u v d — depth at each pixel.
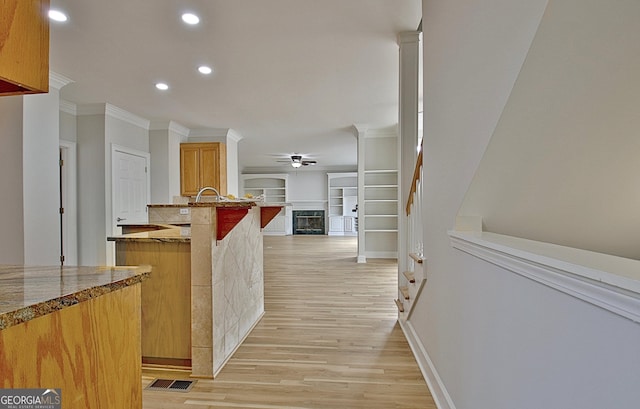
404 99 3.14
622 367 0.71
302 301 4.07
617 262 0.85
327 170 13.15
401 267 3.25
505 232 1.75
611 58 0.98
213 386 2.18
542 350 1.00
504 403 1.22
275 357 2.58
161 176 6.00
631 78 1.02
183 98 4.68
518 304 1.13
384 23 2.82
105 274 1.17
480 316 1.42
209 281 2.30
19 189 3.35
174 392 2.12
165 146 6.01
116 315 1.10
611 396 0.74
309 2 2.50
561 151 1.30
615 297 0.72
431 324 2.16
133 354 1.18
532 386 1.05
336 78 3.99
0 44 1.13
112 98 4.64
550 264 0.91
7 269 1.27
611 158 1.30
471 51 1.45
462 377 1.63
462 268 1.62
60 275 1.15
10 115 3.36
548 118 1.16
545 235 1.78
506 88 1.12
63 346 0.90
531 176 1.42
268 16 2.68
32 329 0.82
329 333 3.05
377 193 7.23
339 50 3.28
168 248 2.40
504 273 1.22
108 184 5.00
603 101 1.10
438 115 2.00
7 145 3.36
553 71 1.02
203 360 2.29
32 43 1.25
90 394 0.99
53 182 3.68
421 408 1.94
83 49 3.19
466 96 1.51
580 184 1.44
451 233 1.67
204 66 3.61
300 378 2.27
